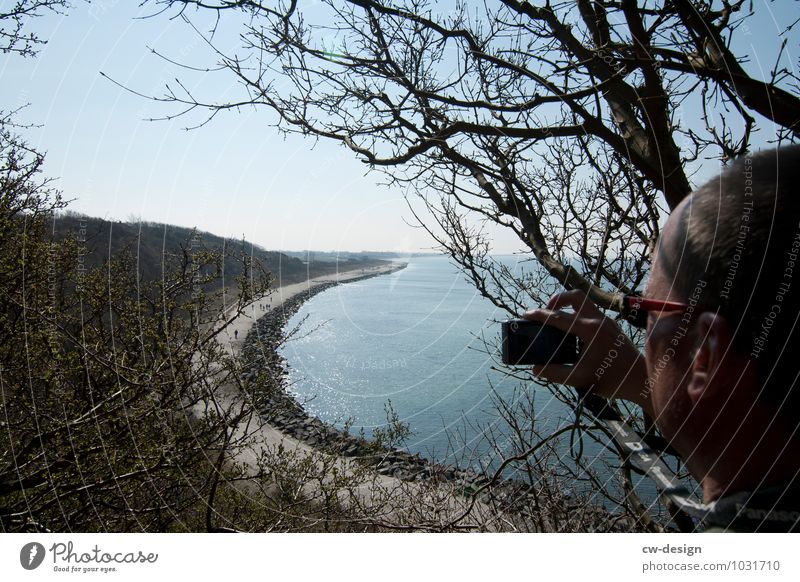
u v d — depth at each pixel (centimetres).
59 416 315
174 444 313
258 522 326
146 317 316
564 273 246
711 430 55
